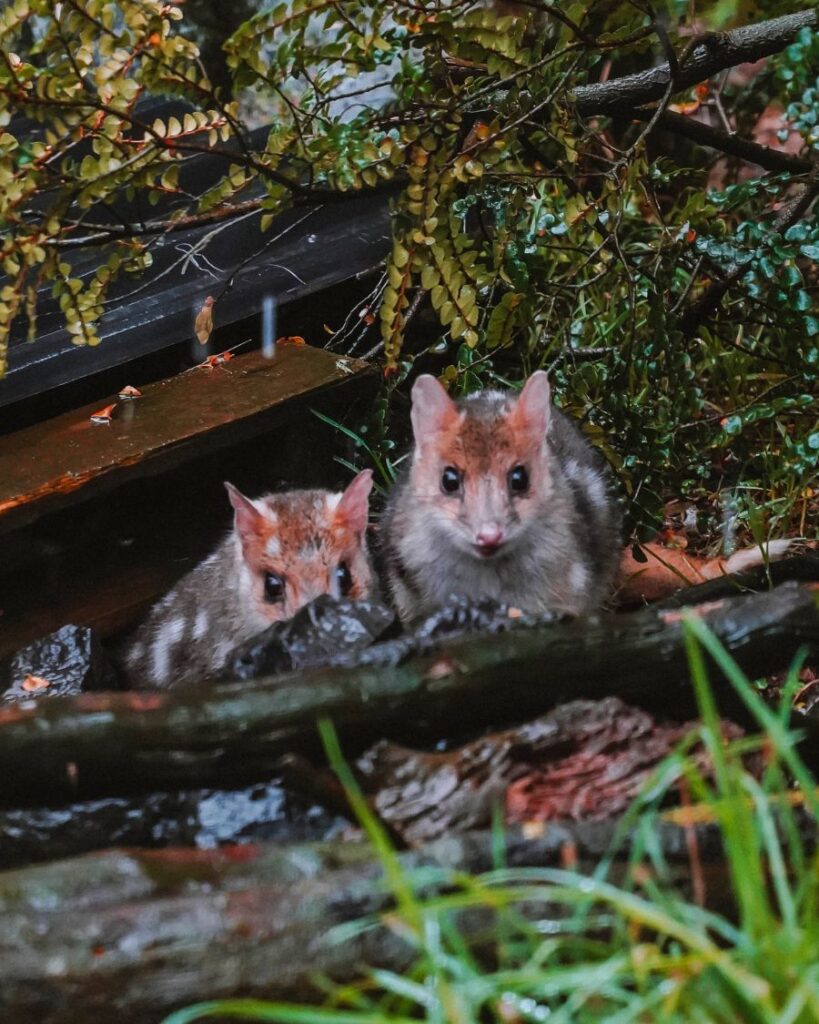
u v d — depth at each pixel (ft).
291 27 32.91
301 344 39.91
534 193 40.57
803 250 36.99
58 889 20.17
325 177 37.50
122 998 18.90
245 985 19.04
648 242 45.37
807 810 22.29
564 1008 17.84
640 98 40.06
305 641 26.37
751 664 24.66
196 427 35.14
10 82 30.89
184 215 36.09
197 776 23.02
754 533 37.70
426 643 23.95
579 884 19.27
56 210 32.78
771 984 17.71
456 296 36.81
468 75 37.88
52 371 36.88
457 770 22.90
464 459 33.96
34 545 35.32
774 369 44.14
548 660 24.00
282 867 20.88
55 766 22.53
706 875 21.04
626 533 39.17
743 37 38.45
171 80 32.17
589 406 39.32
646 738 23.36
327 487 40.68
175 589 36.52
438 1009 17.75
